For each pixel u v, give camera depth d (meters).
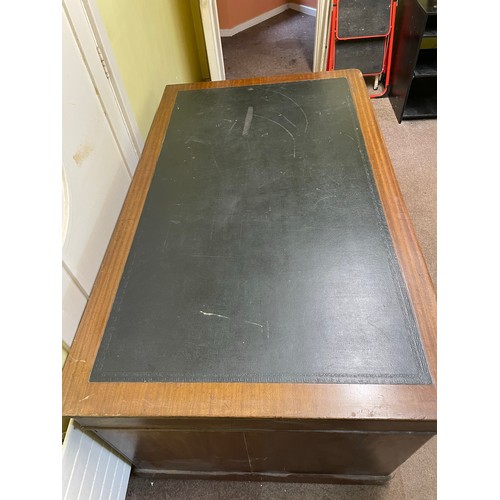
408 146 1.98
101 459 0.77
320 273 0.70
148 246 0.78
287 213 0.81
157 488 1.01
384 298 0.66
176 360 0.61
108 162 0.93
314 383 0.57
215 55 2.03
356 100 1.08
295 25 3.16
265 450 0.78
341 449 0.75
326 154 0.94
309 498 0.97
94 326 0.67
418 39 1.81
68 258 0.71
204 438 0.73
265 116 1.07
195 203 0.86
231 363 0.60
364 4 1.99
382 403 0.55
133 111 1.13
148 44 1.31
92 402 0.58
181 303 0.68
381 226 0.77
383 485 0.98
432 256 1.49
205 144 1.01
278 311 0.65
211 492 1.00
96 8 0.86
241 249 0.76
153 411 0.57
